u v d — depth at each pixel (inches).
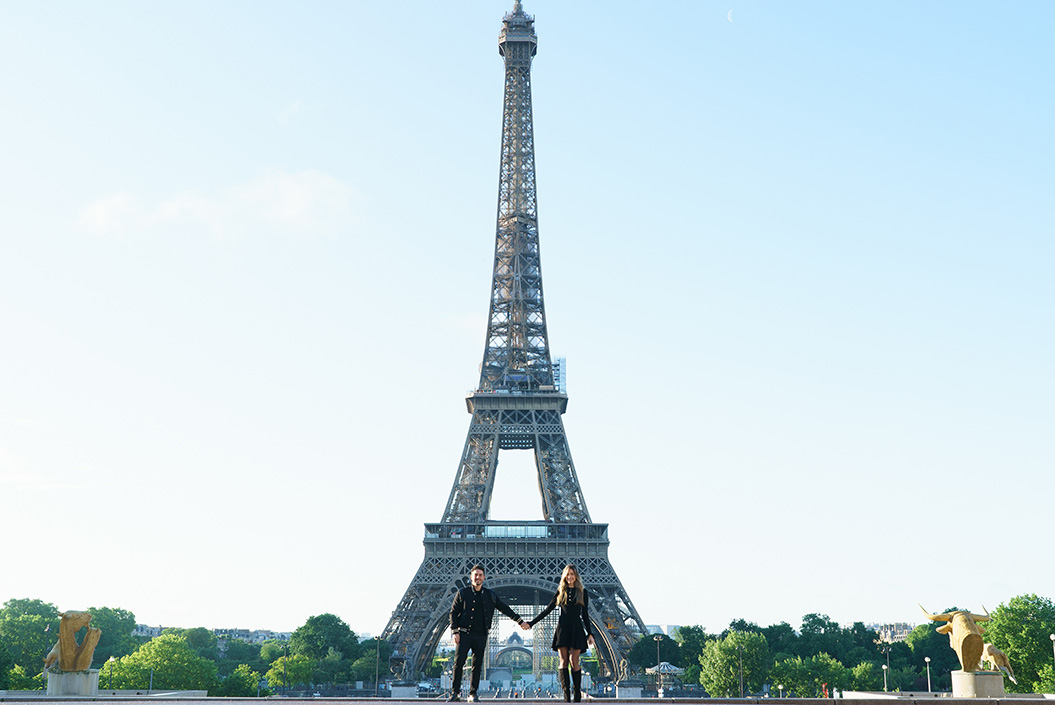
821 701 2208.4
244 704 1868.8
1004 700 2448.3
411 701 1936.5
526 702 1742.1
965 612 4040.4
